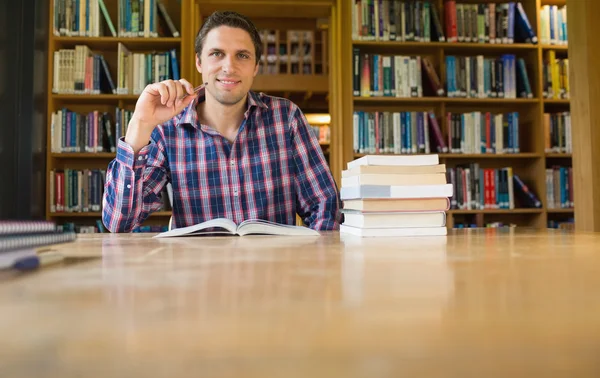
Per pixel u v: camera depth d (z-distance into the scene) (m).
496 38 3.22
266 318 0.26
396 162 1.02
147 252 0.68
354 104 3.32
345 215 1.18
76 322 0.25
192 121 1.65
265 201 1.70
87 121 3.00
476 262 0.54
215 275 0.44
